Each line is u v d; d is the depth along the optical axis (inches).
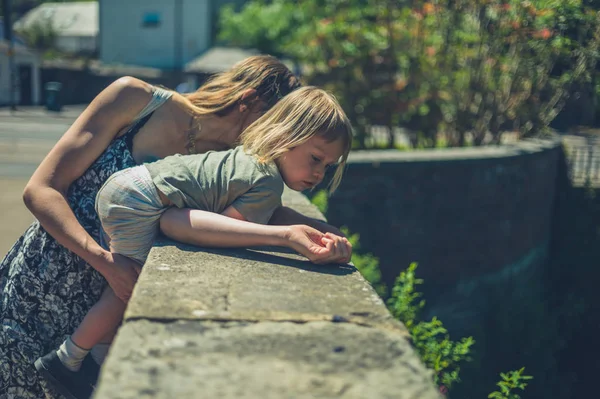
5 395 75.7
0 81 1378.0
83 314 74.9
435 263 306.8
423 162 291.0
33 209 70.0
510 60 285.6
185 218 68.9
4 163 449.1
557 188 409.4
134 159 75.2
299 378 41.5
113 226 69.6
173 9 1573.6
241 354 44.6
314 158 71.7
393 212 287.0
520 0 217.8
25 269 74.2
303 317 51.9
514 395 122.1
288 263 68.2
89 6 2140.7
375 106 420.5
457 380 134.5
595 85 162.1
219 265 64.2
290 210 87.7
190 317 50.0
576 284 389.1
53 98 1151.0
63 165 71.3
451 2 352.2
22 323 74.6
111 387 38.9
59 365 70.6
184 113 76.7
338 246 68.9
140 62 1626.5
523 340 275.0
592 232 396.5
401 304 148.0
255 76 79.0
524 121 359.9
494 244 334.0
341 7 438.3
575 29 144.3
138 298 53.1
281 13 1493.6
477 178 315.3
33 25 1834.4
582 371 312.5
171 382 40.0
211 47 1585.9
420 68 401.7
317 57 442.6
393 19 416.2
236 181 69.5
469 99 377.7
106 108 73.0
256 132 73.2
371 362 44.7
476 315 322.7
